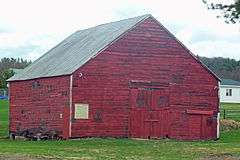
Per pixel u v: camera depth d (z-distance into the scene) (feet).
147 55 139.95
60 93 135.54
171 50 142.82
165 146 114.32
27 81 153.17
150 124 139.54
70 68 134.51
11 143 125.39
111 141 125.49
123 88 136.77
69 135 131.03
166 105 141.59
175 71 143.02
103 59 134.82
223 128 171.01
